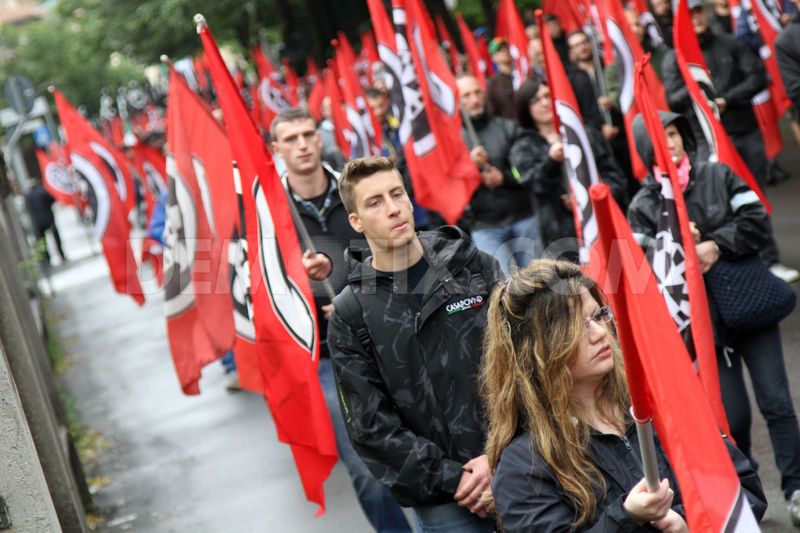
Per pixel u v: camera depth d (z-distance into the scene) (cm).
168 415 1320
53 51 7944
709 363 570
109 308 2397
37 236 3378
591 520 381
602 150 999
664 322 345
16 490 481
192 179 823
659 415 347
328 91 1639
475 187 991
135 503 1016
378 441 493
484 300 498
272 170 616
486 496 480
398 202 493
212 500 969
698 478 341
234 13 4322
